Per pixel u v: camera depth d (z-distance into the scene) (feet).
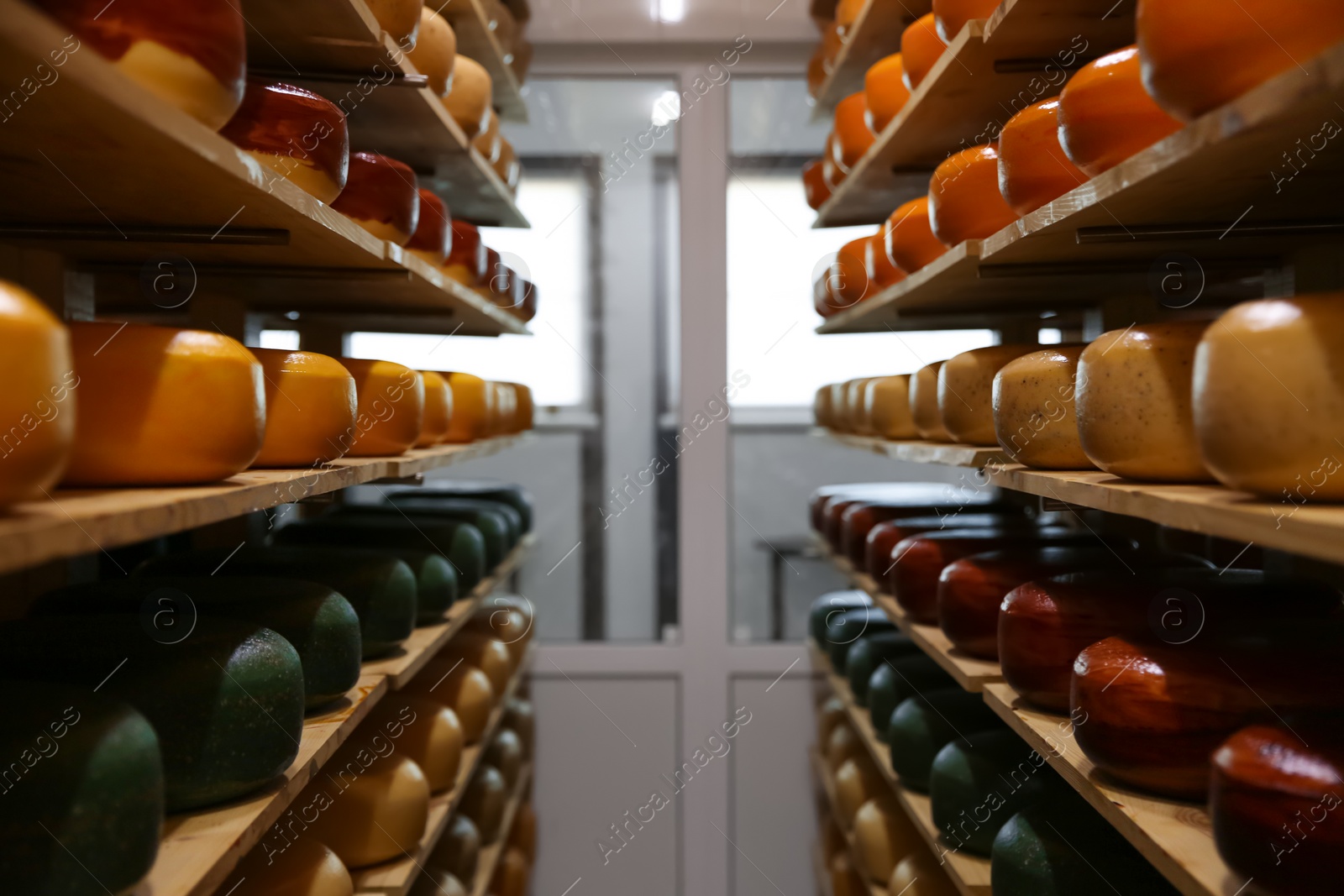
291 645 3.54
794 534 10.93
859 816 7.20
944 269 5.10
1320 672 3.16
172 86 2.63
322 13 4.15
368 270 5.05
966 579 5.15
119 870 2.38
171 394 2.81
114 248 4.16
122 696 3.03
